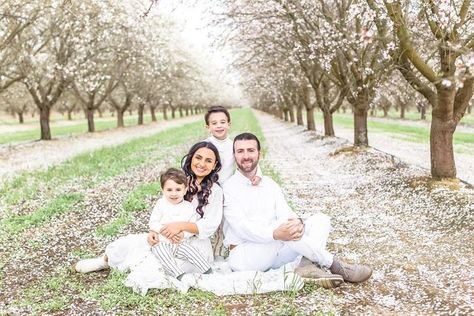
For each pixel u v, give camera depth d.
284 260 6.03
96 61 33.09
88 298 5.53
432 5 9.69
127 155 23.16
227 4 18.14
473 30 11.68
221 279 5.69
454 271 6.30
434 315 4.99
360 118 19.98
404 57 11.10
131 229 8.92
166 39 35.53
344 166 16.56
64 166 19.02
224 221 6.29
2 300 5.72
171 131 45.34
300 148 24.36
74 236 8.61
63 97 47.44
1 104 63.12
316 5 16.33
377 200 10.98
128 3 26.61
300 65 25.00
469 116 61.06
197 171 6.03
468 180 13.91
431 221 8.85
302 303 5.26
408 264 6.65
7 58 25.69
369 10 10.66
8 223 9.44
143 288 5.59
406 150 22.83
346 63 18.97
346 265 5.84
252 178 6.02
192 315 5.02
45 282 6.23
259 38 21.61
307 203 11.00
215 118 6.61
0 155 24.34
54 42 28.73
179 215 5.99
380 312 5.07
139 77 46.19
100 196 12.45
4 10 18.66
